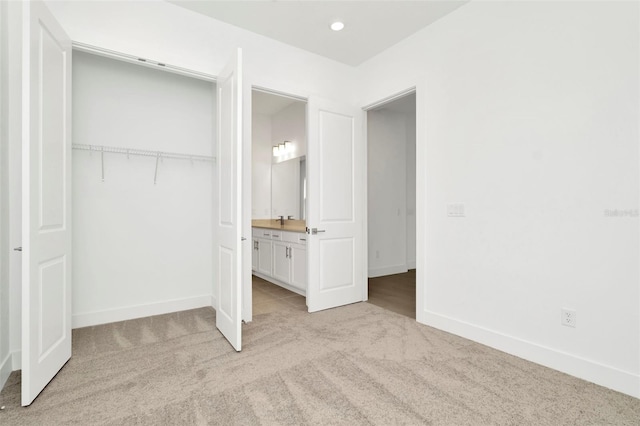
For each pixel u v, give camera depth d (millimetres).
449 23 2727
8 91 2094
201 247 3373
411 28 2980
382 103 3533
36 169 1742
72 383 1869
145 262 3074
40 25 1791
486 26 2449
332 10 2742
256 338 2557
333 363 2127
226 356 2227
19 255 2131
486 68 2449
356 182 3648
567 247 2020
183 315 3100
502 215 2348
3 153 2027
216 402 1688
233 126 2414
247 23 2959
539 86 2145
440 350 2338
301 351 2312
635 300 1765
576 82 1974
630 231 1780
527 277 2209
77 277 2760
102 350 2305
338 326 2844
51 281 1907
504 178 2336
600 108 1880
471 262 2547
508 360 2182
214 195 3328
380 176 5219
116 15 2498
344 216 3531
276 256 4469
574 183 1987
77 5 2361
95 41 2414
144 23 2602
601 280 1883
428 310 2883
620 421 1550
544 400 1715
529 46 2191
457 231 2646
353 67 3793
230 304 2441
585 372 1933
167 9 2695
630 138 1775
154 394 1761
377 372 2008
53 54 1947
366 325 2871
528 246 2203
